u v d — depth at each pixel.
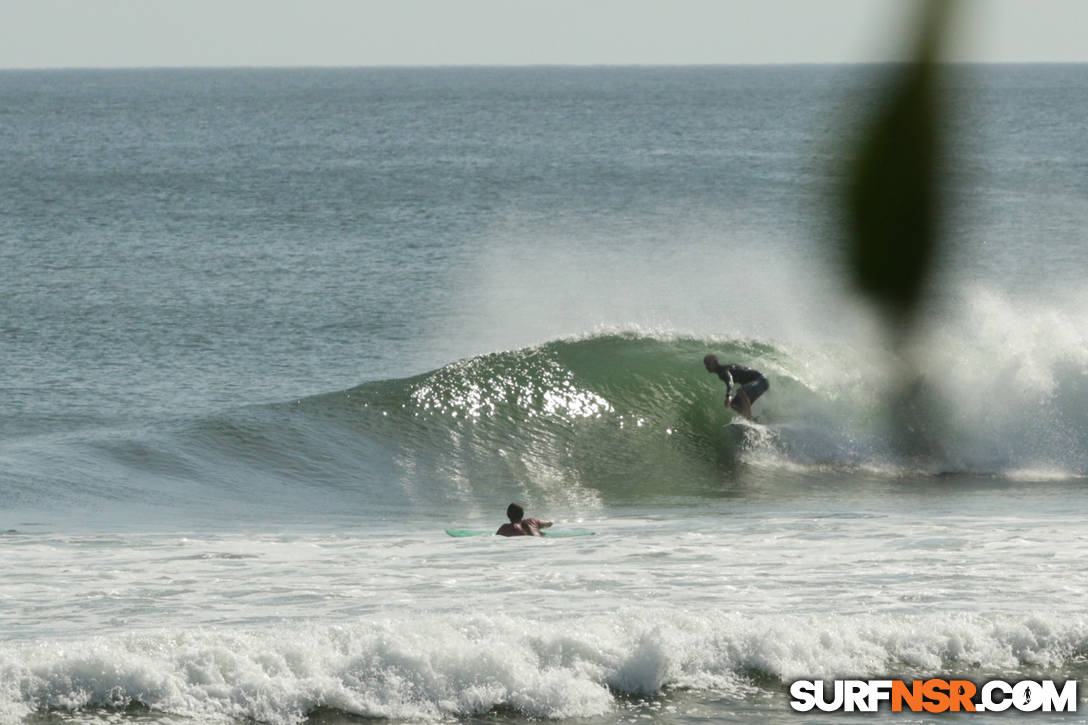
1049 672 32.44
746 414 76.88
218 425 72.94
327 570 42.78
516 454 73.75
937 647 33.16
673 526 55.56
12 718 27.86
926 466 73.69
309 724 28.73
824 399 78.19
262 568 43.31
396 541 51.06
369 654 30.56
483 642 31.12
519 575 41.53
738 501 65.50
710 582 40.00
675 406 79.06
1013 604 36.72
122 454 68.38
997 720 29.72
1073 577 40.44
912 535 50.47
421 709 29.44
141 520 57.66
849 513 60.22
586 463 73.44
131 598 38.00
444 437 74.50
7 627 34.28
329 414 75.25
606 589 39.00
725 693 30.84
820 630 33.19
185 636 30.84
